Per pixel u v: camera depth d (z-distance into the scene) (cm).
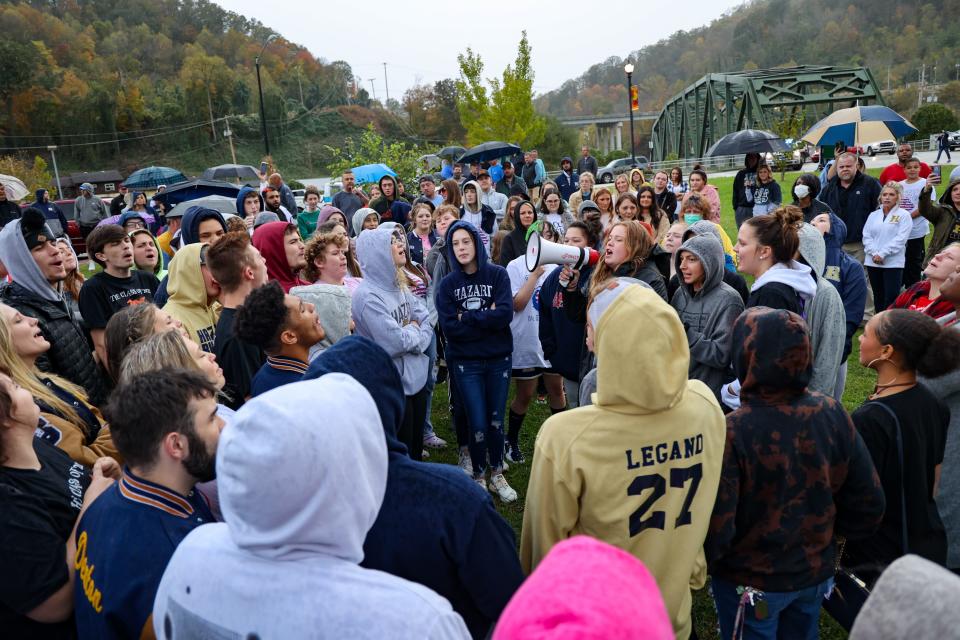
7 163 4647
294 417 125
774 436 204
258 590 126
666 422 197
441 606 124
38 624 181
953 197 663
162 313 299
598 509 196
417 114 8894
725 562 218
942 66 12381
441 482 159
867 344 255
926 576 92
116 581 162
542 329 436
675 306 372
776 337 201
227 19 13475
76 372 367
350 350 173
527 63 2745
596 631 83
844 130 943
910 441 240
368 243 380
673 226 502
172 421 172
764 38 16388
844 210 764
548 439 204
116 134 8812
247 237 333
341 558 130
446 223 659
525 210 632
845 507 218
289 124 9419
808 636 223
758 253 342
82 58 10000
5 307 272
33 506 181
